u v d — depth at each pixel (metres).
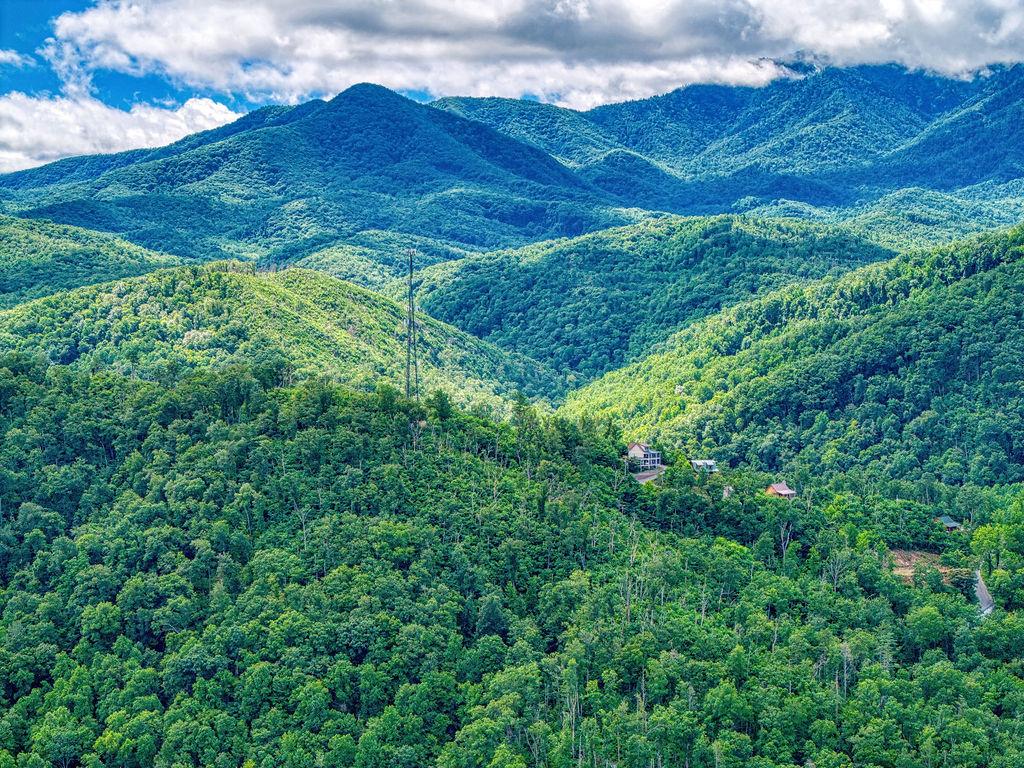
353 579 176.50
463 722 161.38
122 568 180.12
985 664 181.38
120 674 166.00
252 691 161.25
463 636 175.25
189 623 173.62
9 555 185.12
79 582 177.50
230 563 180.50
